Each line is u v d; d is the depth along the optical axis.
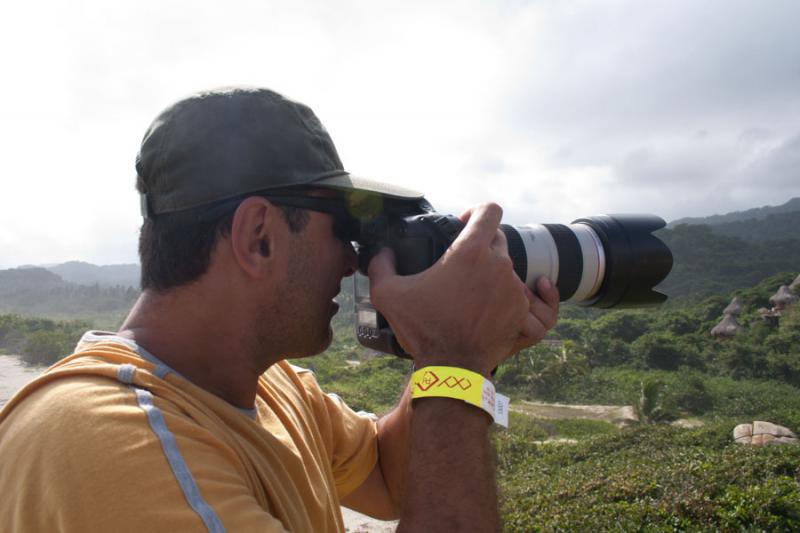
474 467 1.06
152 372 1.02
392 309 1.21
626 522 7.30
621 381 36.09
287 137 1.14
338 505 1.48
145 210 1.16
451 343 1.16
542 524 7.97
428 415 1.10
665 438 14.64
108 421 0.86
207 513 0.81
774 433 14.30
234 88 1.15
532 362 35.75
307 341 1.22
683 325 54.72
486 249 1.18
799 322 46.12
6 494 0.85
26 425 0.88
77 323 68.56
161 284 1.13
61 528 0.78
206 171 1.09
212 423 1.00
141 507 0.79
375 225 1.39
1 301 193.25
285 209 1.14
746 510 6.87
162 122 1.13
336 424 1.67
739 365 40.16
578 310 72.00
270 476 1.07
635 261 1.71
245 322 1.14
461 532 0.99
